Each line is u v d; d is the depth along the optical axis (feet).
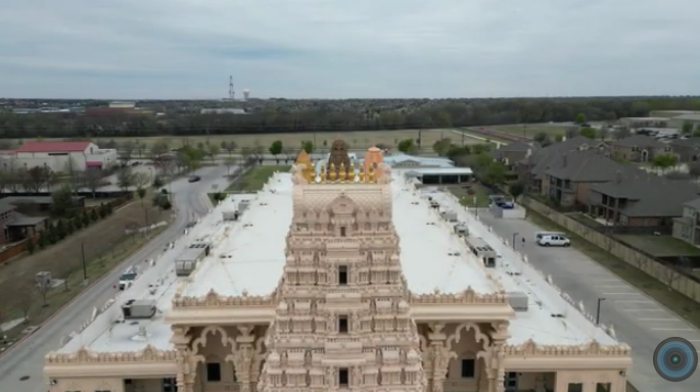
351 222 128.77
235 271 204.54
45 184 555.69
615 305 280.51
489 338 178.70
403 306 129.49
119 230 436.76
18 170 569.23
